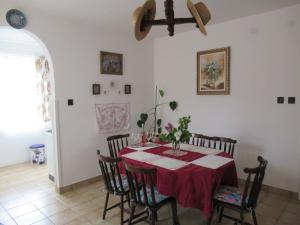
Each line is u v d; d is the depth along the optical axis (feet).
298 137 9.59
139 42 13.88
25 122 15.33
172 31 5.82
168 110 14.30
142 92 14.29
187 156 8.14
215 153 8.51
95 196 10.39
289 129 9.79
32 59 15.40
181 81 13.46
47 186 11.57
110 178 8.45
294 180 9.84
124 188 7.73
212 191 6.66
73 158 11.11
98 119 12.00
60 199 10.12
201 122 12.69
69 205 9.58
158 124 14.52
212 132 12.27
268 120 10.32
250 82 10.73
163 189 6.78
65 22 10.48
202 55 12.23
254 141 10.80
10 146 14.80
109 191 7.91
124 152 8.82
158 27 12.14
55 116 10.37
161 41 14.29
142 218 7.72
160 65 14.53
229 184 7.73
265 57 10.20
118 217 8.62
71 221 8.41
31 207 9.45
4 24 8.56
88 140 11.67
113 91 12.68
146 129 14.66
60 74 10.43
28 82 15.30
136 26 5.50
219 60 11.60
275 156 10.24
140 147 9.47
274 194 10.23
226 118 11.67
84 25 11.19
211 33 11.85
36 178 12.68
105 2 8.78
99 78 11.98
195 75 12.73
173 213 7.29
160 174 6.84
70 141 10.96
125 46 13.15
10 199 10.17
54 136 10.59
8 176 13.00
